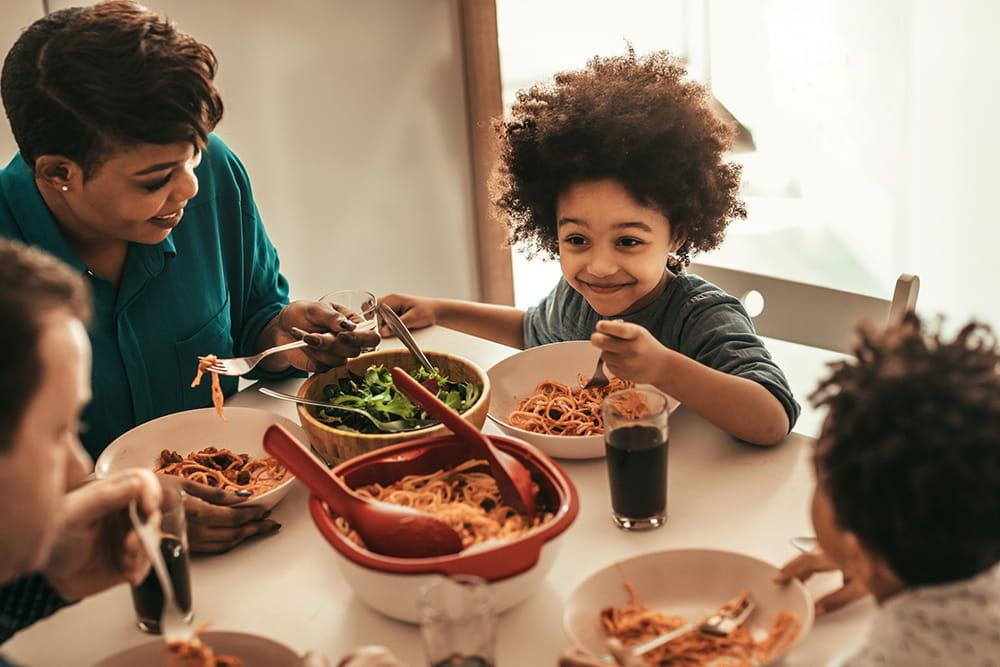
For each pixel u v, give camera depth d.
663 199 1.50
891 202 2.70
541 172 1.60
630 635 0.97
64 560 1.00
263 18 2.50
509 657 0.99
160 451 1.40
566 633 0.95
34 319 0.74
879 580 0.86
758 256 2.88
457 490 1.17
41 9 2.23
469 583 0.85
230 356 1.74
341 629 1.05
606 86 1.58
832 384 0.88
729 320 1.53
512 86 3.09
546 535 0.99
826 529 0.90
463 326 1.89
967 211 2.62
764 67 2.73
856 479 0.81
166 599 0.94
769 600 1.00
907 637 0.79
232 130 2.54
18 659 1.03
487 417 1.44
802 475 1.28
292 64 2.58
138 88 1.22
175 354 1.64
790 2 2.65
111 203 1.33
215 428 1.44
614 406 1.16
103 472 1.32
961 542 0.78
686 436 1.39
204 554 1.19
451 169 2.96
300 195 2.70
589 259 1.55
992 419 0.78
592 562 1.13
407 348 1.50
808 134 2.73
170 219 1.41
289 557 1.18
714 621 0.98
